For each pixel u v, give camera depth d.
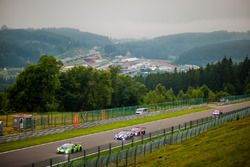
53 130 69.19
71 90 138.62
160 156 43.22
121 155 38.84
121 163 39.09
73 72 139.38
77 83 138.00
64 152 50.09
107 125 82.25
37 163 40.03
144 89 160.62
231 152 38.97
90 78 140.12
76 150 51.56
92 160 34.06
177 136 53.69
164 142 50.66
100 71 143.12
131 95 155.00
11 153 50.94
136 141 59.38
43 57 126.69
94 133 70.88
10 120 90.12
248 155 36.69
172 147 49.12
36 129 71.19
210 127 66.62
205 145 46.62
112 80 153.25
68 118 89.75
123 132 63.59
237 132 52.09
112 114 90.06
